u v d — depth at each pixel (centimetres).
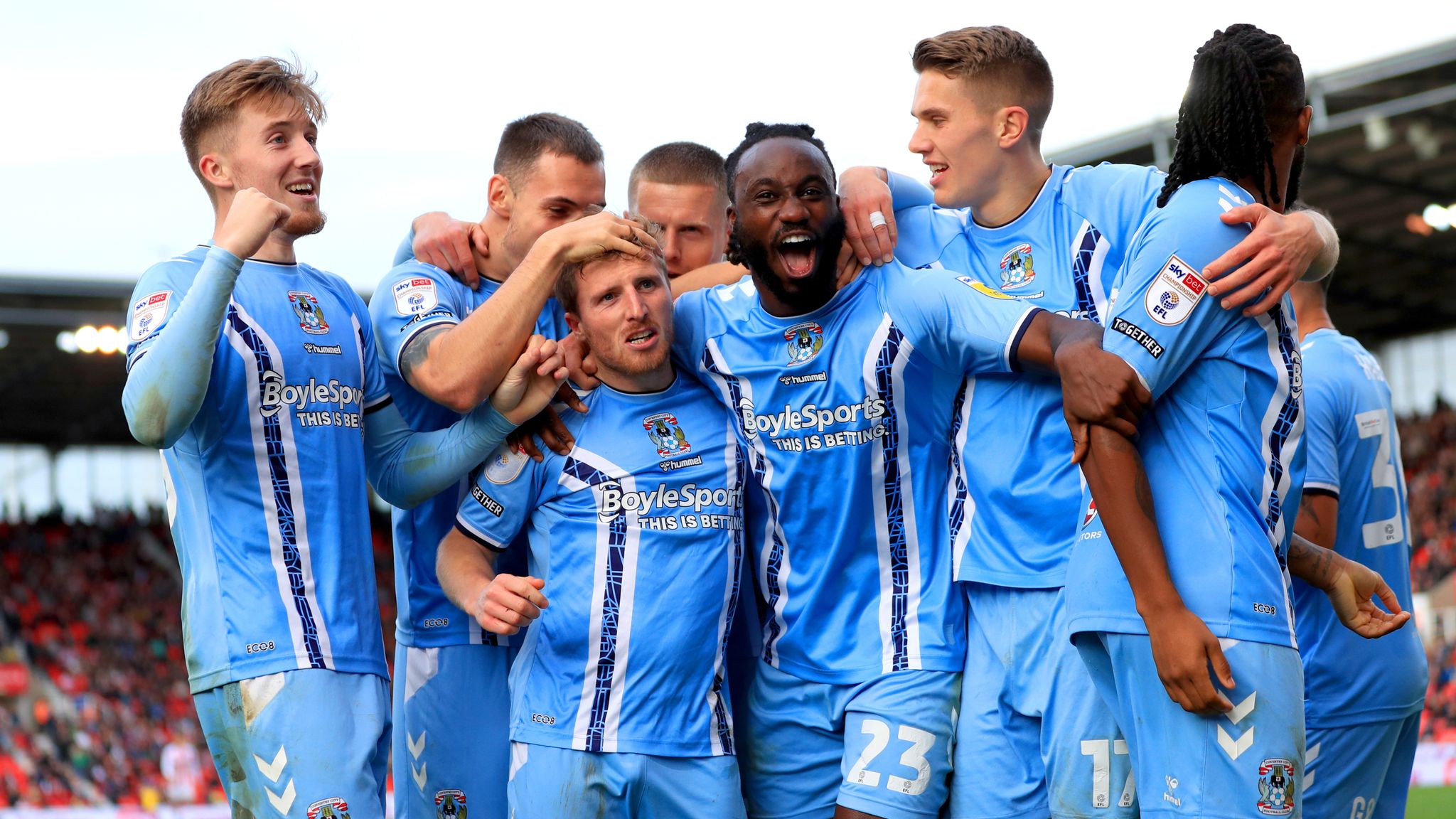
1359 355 443
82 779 2341
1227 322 284
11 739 2442
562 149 386
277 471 338
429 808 405
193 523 338
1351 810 425
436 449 366
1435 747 1697
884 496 354
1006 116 347
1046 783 340
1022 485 338
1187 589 280
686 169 431
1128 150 1995
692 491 357
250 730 326
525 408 350
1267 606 279
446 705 404
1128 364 281
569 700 353
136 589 3111
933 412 354
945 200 355
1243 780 273
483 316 342
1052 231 351
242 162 347
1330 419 420
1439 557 2756
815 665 360
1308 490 413
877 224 351
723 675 362
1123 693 294
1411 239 2773
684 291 391
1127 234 343
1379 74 1862
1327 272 328
